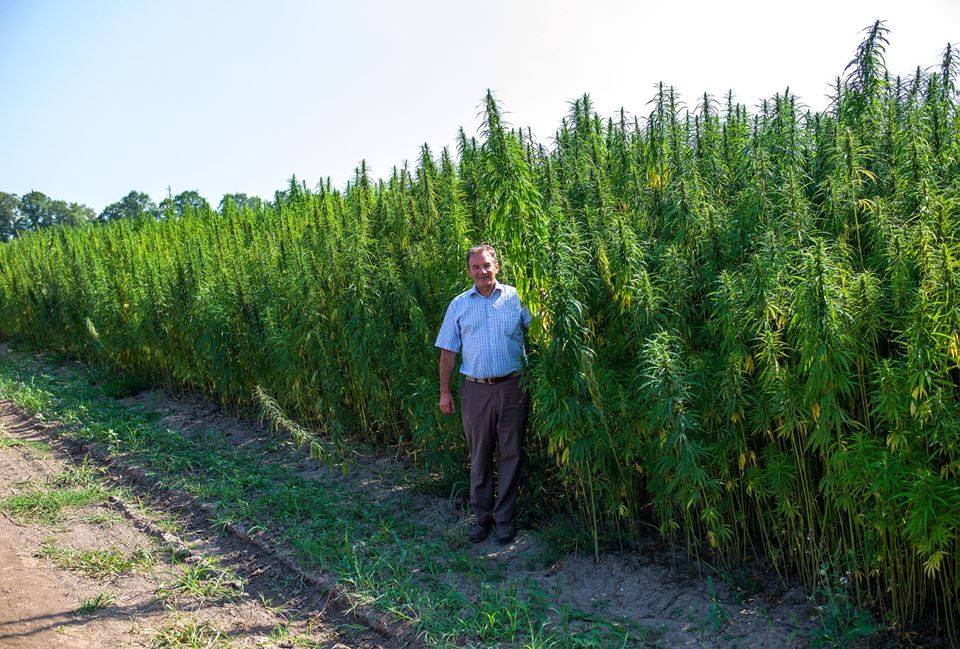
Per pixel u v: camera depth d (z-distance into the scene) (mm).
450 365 5121
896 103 4539
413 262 6258
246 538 5465
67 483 6859
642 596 4234
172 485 6637
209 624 4219
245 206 12828
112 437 8000
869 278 3344
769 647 3592
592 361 4223
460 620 4004
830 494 3617
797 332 3617
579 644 3742
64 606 4410
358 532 5426
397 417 7012
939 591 3557
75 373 11930
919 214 3475
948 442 3014
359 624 4184
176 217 15375
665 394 3836
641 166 5699
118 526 5820
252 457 7348
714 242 4277
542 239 4426
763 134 5152
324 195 8664
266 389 8172
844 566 3852
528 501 5398
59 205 78312
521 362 4859
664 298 4184
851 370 3576
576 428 4375
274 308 7844
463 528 5395
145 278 9797
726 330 3768
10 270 14961
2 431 8719
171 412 9430
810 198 4277
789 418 3539
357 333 6414
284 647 3977
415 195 7152
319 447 6555
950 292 2979
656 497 4312
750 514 4352
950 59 4570
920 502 3010
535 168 5957
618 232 4496
